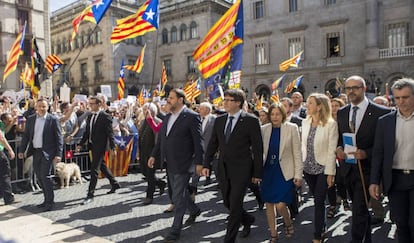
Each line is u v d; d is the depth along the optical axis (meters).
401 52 29.97
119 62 45.34
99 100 8.05
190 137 5.63
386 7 31.23
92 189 7.85
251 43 38.84
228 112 5.12
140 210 7.12
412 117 3.91
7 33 35.81
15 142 8.97
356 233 4.65
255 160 4.78
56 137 7.27
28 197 8.38
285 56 36.66
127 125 11.46
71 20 50.00
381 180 4.37
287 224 5.48
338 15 33.72
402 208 4.00
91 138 7.91
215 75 8.83
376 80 30.95
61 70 51.44
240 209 4.75
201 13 43.12
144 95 20.39
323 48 34.50
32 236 5.66
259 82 38.34
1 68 35.25
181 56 45.31
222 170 4.94
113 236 5.65
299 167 5.12
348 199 8.01
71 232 5.84
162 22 47.00
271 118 5.30
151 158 6.30
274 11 37.34
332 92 34.12
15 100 17.73
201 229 5.97
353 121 4.76
